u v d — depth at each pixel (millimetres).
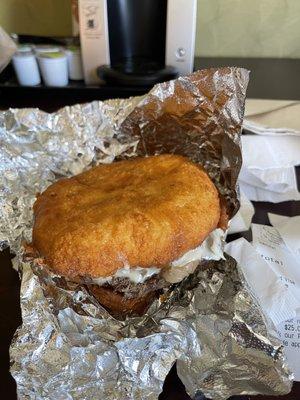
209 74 267
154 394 202
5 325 245
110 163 298
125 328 210
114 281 221
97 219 220
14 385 215
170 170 262
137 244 212
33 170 303
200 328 218
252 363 206
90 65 516
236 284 227
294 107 429
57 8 597
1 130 288
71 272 213
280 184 335
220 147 289
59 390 200
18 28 618
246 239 290
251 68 592
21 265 221
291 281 257
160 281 228
